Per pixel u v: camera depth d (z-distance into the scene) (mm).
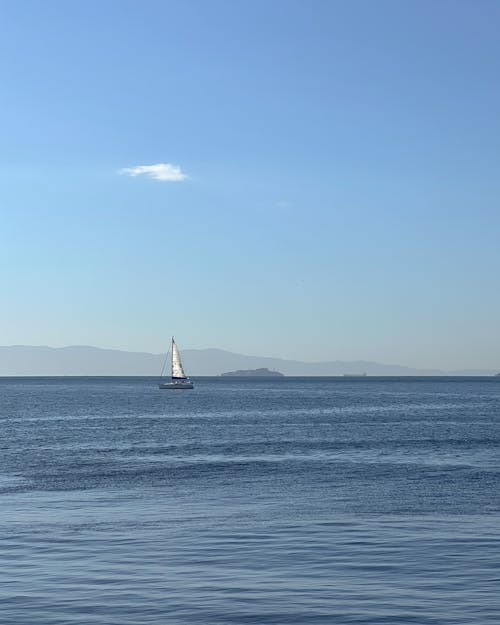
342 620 20109
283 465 55406
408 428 93125
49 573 24844
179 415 125688
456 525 32594
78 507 37781
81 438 81312
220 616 20484
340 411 137750
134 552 27766
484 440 75375
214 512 36094
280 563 26094
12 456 63281
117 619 20234
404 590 22750
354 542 29266
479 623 19688
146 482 47062
